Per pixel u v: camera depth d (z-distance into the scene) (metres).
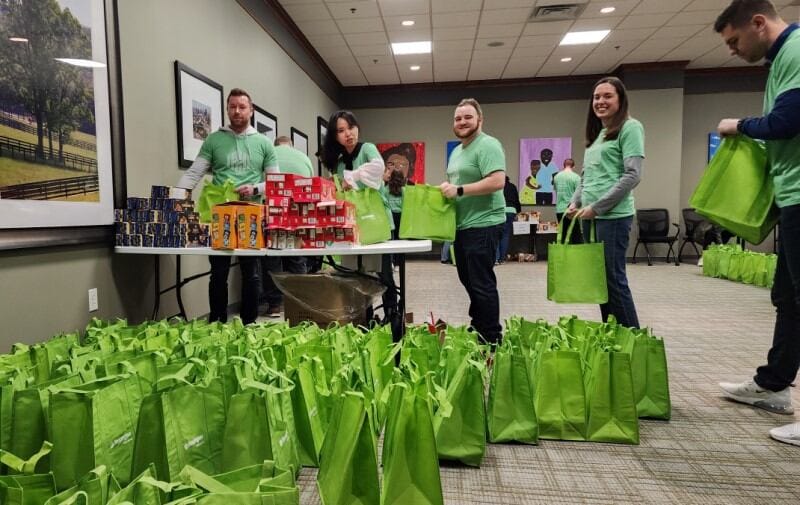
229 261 2.65
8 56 1.82
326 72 7.29
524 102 8.26
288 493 0.79
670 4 5.25
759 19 1.50
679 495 1.25
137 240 2.37
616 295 2.03
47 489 0.81
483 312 2.31
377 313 3.24
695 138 7.98
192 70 3.24
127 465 1.07
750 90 7.83
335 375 1.37
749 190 1.67
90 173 2.26
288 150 3.36
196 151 3.31
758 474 1.36
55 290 2.08
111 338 1.61
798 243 1.48
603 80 2.03
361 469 1.08
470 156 2.29
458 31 5.90
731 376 2.21
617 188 1.94
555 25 5.78
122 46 2.54
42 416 1.07
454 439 1.39
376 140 8.58
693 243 7.54
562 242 2.32
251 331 1.73
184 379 1.14
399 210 3.55
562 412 1.57
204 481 0.80
